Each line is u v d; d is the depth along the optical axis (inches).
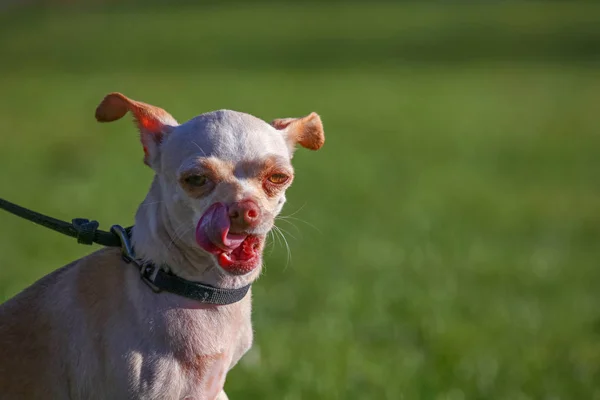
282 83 1374.3
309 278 420.8
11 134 911.0
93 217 538.9
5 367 179.6
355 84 1376.7
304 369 291.6
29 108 1097.4
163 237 177.3
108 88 1286.9
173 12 2527.1
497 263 467.5
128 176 685.3
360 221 557.6
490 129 985.5
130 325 174.4
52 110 1079.6
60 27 2220.7
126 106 187.9
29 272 404.2
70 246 464.8
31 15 2498.8
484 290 419.5
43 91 1261.1
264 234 173.6
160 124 185.6
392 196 644.1
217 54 1747.0
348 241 500.1
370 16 2297.0
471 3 2529.5
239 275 171.6
